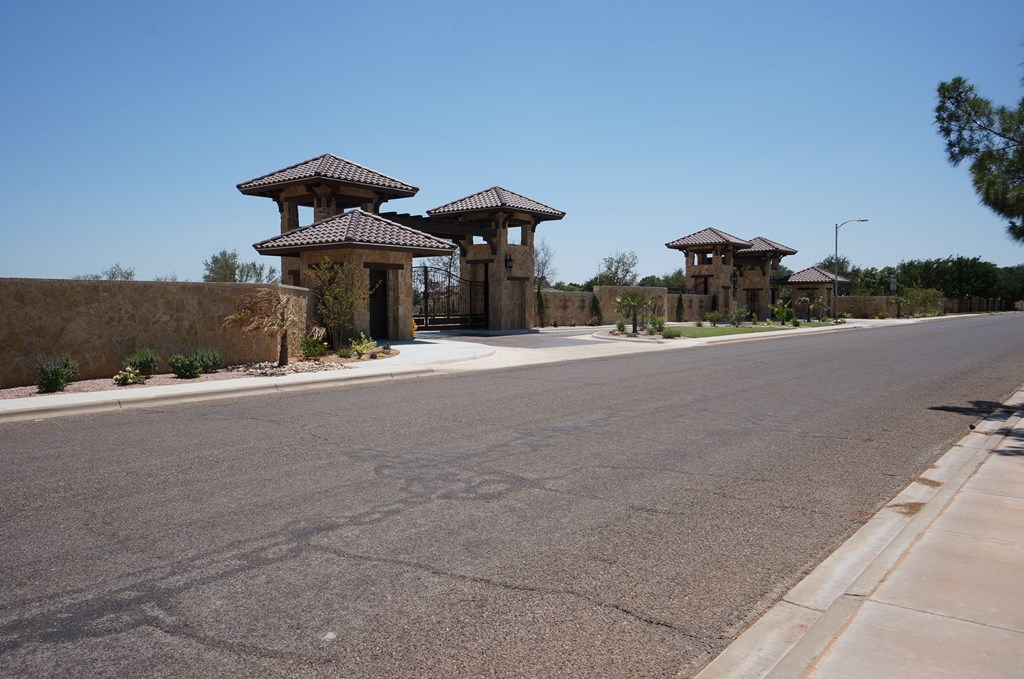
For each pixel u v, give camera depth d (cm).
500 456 823
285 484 698
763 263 6153
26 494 662
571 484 706
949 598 435
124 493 666
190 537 549
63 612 423
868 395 1360
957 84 1262
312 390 1411
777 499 666
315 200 2919
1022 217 1222
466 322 3688
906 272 8869
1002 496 658
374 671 359
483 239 3778
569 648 385
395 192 3102
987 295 8919
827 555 527
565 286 6184
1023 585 454
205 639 391
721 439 935
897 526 593
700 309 5397
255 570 486
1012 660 361
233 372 1628
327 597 444
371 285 2561
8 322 1390
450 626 407
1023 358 2180
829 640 384
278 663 366
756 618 424
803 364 1992
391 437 929
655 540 551
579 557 514
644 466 784
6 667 362
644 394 1356
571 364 1998
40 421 1062
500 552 521
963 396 1355
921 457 848
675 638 398
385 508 623
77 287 1487
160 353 1622
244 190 3067
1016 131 1225
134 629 403
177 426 1010
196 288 1683
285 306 1764
